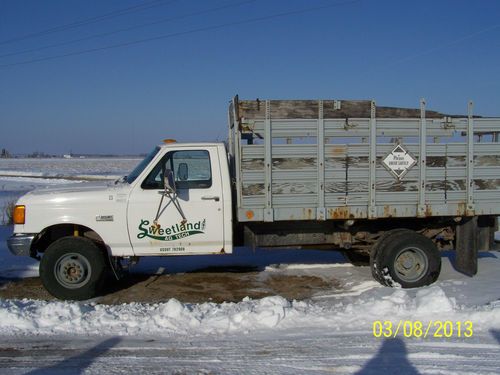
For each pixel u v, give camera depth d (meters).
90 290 6.55
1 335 5.14
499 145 7.00
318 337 4.96
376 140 6.80
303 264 8.71
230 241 6.83
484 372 4.09
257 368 4.26
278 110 6.68
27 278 7.82
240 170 6.64
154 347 4.79
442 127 6.91
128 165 78.06
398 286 6.79
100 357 4.56
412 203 6.91
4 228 12.79
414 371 4.13
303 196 6.73
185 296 6.84
